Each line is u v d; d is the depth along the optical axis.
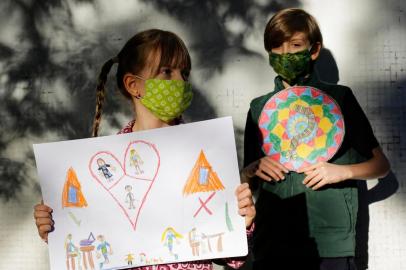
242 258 2.35
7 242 4.43
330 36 4.17
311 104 3.52
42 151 2.38
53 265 2.37
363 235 4.15
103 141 2.36
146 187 2.34
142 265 2.33
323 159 3.48
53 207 2.38
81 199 2.37
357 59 4.16
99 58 4.34
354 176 3.34
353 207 3.41
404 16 4.14
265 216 3.45
